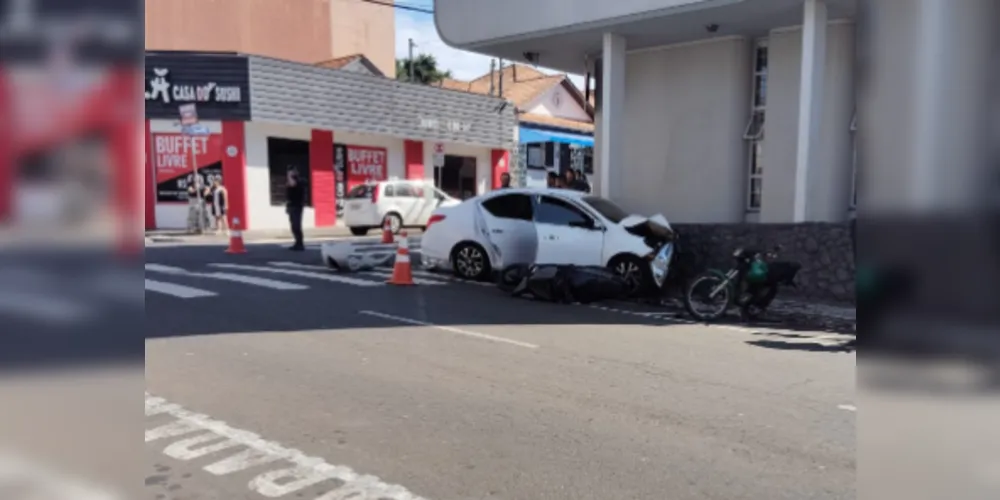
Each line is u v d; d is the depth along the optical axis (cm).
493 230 1143
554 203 1118
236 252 1513
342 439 435
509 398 526
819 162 1231
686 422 480
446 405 505
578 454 420
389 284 1102
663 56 1430
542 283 996
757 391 560
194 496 354
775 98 1284
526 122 3222
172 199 2219
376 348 674
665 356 679
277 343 682
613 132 1305
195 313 819
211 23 3030
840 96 1207
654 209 1466
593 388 559
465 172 3005
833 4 1105
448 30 1419
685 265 1129
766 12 1155
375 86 2558
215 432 443
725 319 909
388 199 2155
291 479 377
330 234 2188
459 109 2867
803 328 856
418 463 401
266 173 2327
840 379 601
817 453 427
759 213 1337
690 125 1402
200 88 2172
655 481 384
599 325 833
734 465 407
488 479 382
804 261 1073
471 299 991
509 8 1327
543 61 1541
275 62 2261
